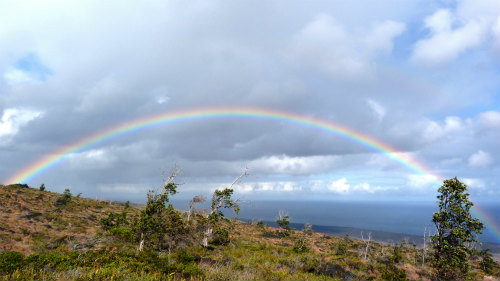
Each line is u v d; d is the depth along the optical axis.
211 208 39.41
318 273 24.80
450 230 21.47
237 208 39.56
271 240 66.06
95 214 58.31
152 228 26.34
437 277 21.97
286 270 23.22
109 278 13.21
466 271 20.89
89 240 26.66
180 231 29.97
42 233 30.81
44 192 73.25
